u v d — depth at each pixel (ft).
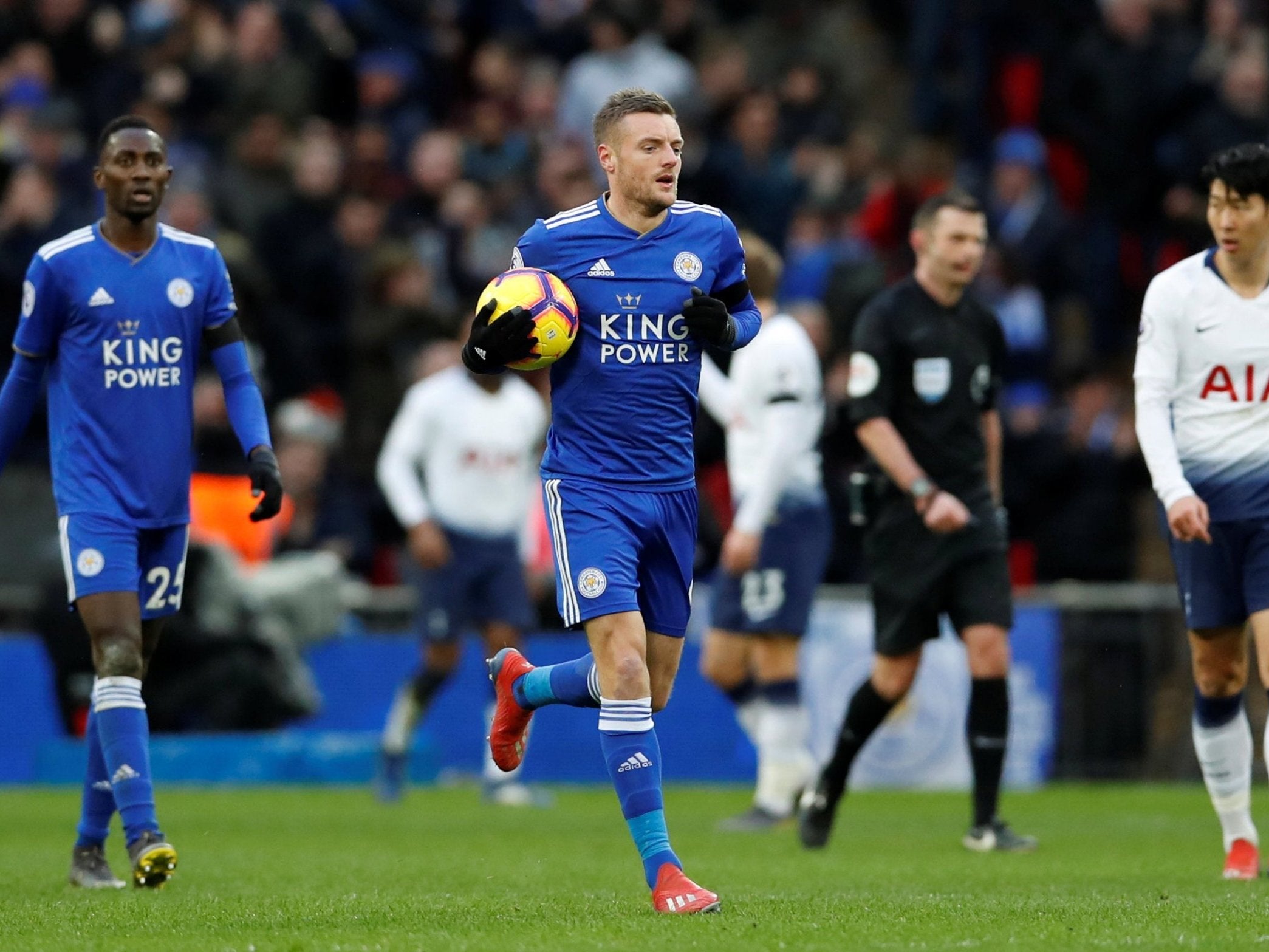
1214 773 79.61
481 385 132.46
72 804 127.65
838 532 165.07
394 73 198.18
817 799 95.04
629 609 61.52
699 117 202.80
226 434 159.53
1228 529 75.61
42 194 166.81
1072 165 200.75
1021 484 167.02
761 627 108.68
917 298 93.91
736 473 108.27
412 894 70.74
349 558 160.45
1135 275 194.08
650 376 62.54
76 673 142.92
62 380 74.18
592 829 108.88
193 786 143.84
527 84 207.00
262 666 144.15
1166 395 75.51
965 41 207.31
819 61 221.25
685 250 63.52
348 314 180.65
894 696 93.97
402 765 132.77
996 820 95.55
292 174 185.37
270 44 193.26
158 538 75.15
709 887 73.20
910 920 59.11
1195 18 209.87
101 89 190.60
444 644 132.16
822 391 159.43
